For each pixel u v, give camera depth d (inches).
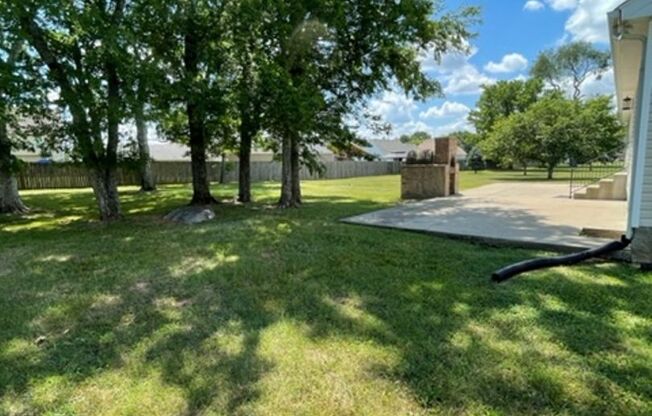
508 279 142.5
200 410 76.4
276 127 333.7
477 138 1454.2
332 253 183.0
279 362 92.0
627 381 81.8
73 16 236.2
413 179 441.4
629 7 146.8
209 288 142.4
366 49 345.7
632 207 157.0
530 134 829.2
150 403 78.6
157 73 272.4
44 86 251.6
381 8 327.9
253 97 308.3
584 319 109.9
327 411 75.1
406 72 373.1
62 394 82.2
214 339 104.0
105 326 113.1
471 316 113.3
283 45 314.5
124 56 255.1
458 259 169.2
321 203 396.2
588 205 330.6
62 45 255.4
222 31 313.1
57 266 174.6
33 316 120.6
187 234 236.7
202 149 380.5
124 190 606.5
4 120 263.1
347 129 375.2
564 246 176.6
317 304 125.3
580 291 129.6
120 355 97.0
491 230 216.4
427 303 123.4
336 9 302.4
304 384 83.5
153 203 434.6
